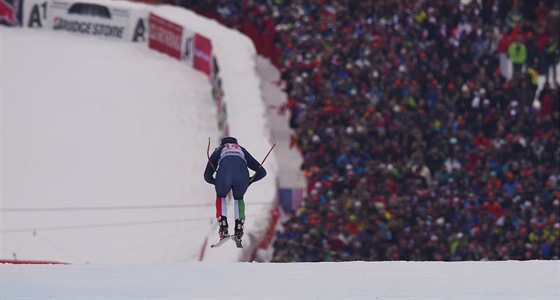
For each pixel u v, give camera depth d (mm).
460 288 35094
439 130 100625
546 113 103750
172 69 108750
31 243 79562
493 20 113750
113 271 39062
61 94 98375
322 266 41125
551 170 95750
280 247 82875
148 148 94062
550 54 113188
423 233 85375
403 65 106188
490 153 96125
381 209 85750
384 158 95500
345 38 109125
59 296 32594
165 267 40469
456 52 109562
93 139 93375
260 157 96250
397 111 100312
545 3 113625
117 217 84438
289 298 32719
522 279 37594
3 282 35719
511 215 88062
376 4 112312
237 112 105000
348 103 98688
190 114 101812
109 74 103438
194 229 84750
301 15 116688
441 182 94125
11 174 87562
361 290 34500
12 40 105438
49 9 108938
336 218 84375
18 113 94750
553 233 87375
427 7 111562
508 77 113625
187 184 91000
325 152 95312
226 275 38156
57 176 88125
